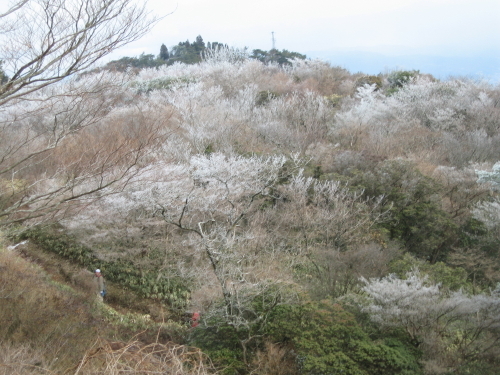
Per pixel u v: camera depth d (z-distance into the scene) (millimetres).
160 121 13500
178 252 14188
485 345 8820
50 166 10500
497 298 9289
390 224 15000
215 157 14508
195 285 12992
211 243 10664
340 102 27984
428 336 8891
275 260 12797
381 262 11898
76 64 6570
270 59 49594
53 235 15688
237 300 9672
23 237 15828
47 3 5977
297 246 13969
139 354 5426
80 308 10938
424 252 14445
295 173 16703
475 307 8734
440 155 19938
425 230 14438
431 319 8898
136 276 13938
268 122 20625
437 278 11438
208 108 20297
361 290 10891
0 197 9789
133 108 16609
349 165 17344
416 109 25734
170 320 12305
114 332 10422
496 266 13094
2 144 9266
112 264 14422
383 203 15594
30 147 9891
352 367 7824
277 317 9727
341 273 11742
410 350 8758
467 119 24688
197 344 9844
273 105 23484
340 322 9000
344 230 14008
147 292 13289
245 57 37969
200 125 18453
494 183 13617
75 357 7980
